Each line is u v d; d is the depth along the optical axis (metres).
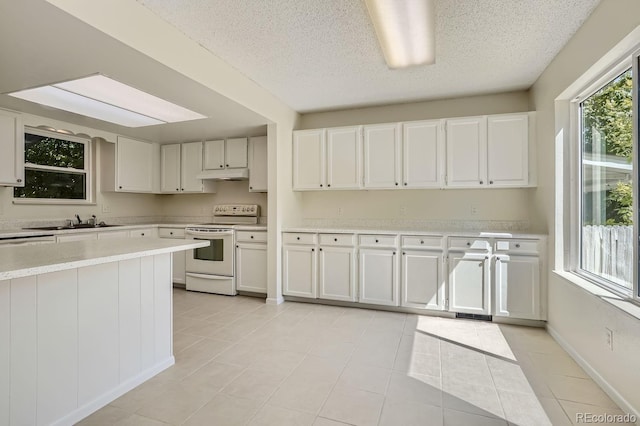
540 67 2.92
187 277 4.43
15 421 1.49
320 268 3.74
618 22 1.79
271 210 3.84
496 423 1.68
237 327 3.05
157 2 1.99
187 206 5.21
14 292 1.50
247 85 3.14
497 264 3.13
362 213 4.14
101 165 4.46
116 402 1.89
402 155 3.63
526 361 2.36
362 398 1.91
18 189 3.68
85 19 1.71
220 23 2.22
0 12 1.62
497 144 3.32
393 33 2.26
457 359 2.40
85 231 3.74
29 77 2.43
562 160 2.73
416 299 3.40
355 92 3.54
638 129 1.79
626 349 1.74
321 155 3.96
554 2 1.99
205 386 2.05
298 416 1.75
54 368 1.64
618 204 2.07
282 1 1.98
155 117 3.45
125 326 2.01
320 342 2.71
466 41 2.47
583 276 2.50
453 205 3.78
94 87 2.62
